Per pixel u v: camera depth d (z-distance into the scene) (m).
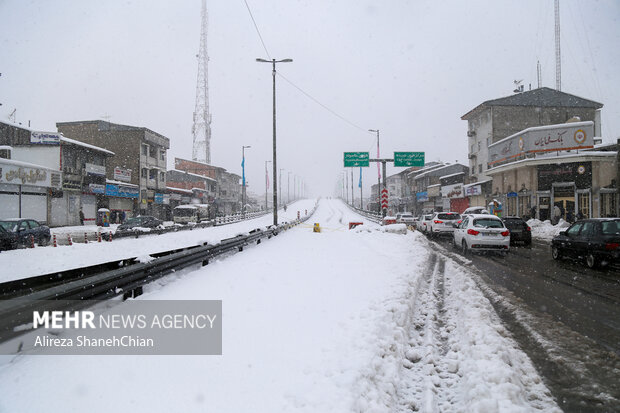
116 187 36.66
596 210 25.69
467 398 3.13
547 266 10.42
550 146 27.20
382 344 4.07
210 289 6.77
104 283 5.19
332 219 53.12
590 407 3.09
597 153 25.66
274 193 25.23
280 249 13.90
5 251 14.14
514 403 3.00
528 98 39.16
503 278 8.59
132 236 24.05
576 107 38.72
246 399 2.97
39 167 26.97
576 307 6.03
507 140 31.58
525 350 4.28
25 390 3.15
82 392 3.11
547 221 24.64
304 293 6.45
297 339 4.27
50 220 28.58
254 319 5.03
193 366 3.60
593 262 9.73
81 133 41.97
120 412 2.79
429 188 57.06
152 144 45.00
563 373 3.70
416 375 3.80
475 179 43.44
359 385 3.12
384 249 13.86
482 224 12.90
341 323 4.75
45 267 9.60
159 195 46.38
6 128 30.33
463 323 5.05
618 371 3.73
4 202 24.58
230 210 82.25
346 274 8.27
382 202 26.28
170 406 2.87
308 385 3.15
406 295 6.15
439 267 10.39
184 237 22.70
